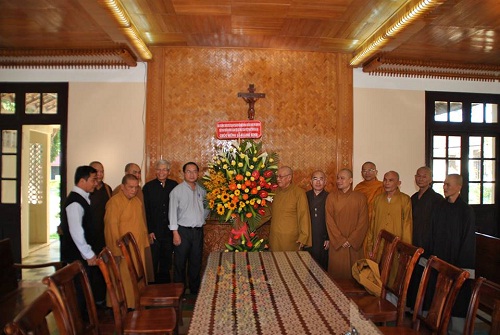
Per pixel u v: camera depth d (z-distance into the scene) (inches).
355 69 201.0
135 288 107.7
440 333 80.8
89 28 151.4
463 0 122.8
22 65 192.4
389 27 142.4
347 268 144.3
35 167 283.4
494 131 217.0
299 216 148.1
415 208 146.6
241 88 190.9
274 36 169.2
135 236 134.2
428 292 137.2
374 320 99.7
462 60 189.0
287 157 192.7
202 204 164.6
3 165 202.7
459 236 130.1
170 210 157.2
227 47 188.4
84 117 193.5
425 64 188.1
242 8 137.2
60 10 135.3
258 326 70.8
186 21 151.5
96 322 85.5
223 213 137.9
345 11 138.3
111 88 193.0
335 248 144.7
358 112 200.5
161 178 166.7
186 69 189.8
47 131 283.6
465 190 215.6
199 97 189.9
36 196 283.4
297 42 177.6
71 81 194.2
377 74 202.4
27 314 58.7
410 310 145.6
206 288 92.3
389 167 203.3
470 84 213.5
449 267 84.3
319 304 82.2
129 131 192.1
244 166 139.9
